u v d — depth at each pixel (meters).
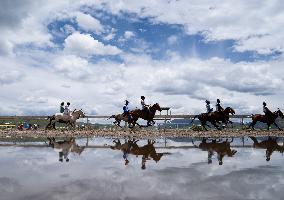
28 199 5.45
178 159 11.04
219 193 5.88
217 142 19.34
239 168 8.90
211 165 9.53
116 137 24.52
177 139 22.22
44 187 6.43
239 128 34.69
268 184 6.68
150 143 18.67
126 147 16.02
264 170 8.55
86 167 9.17
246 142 19.25
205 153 13.09
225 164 9.74
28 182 6.94
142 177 7.52
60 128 34.75
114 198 5.51
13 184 6.71
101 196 5.65
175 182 6.91
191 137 24.64
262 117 31.61
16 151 13.98
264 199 5.45
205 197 5.58
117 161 10.56
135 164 9.79
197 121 35.56
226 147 15.88
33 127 34.97
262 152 13.41
